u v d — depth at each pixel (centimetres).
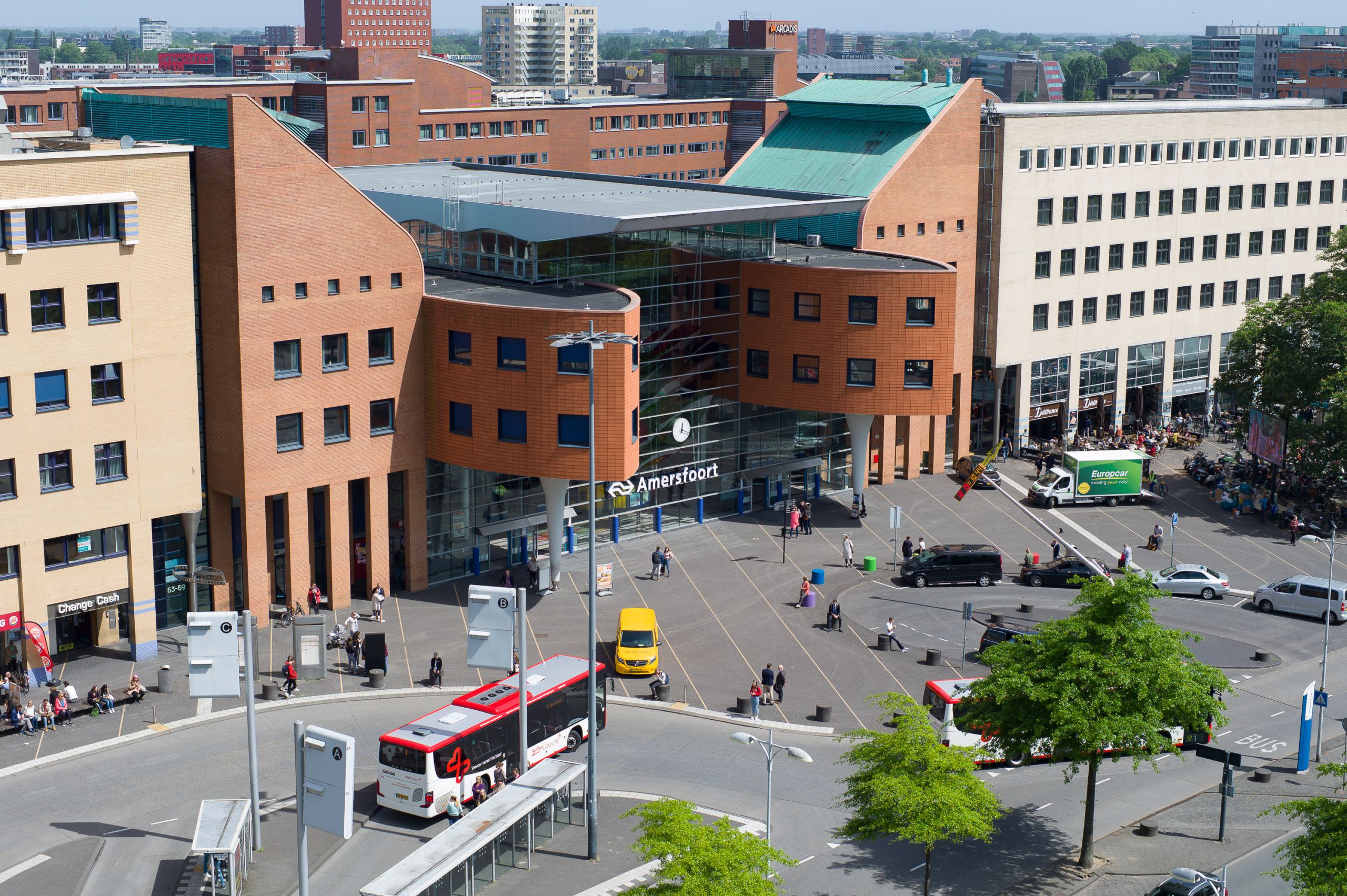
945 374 9275
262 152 7062
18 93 14975
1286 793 6031
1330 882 4181
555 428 7694
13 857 5244
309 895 5025
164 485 7044
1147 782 6159
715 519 9694
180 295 6950
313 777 4441
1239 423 10969
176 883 5072
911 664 7331
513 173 10881
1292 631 7994
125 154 6650
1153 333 12306
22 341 6450
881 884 5216
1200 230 12388
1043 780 6156
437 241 8888
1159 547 9388
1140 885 5247
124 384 6819
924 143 10469
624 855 5362
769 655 7425
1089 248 11675
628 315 7619
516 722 5862
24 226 6350
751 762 6188
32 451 6556
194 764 6053
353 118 15562
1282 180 12838
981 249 11181
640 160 18825
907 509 10088
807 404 9412
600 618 7844
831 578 8631
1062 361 11762
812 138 11250
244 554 7425
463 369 7825
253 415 7262
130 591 7006
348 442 7700
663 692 6862
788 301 9306
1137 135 11738
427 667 7138
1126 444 11650
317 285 7412
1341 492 10694
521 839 5278
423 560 8169
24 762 6012
